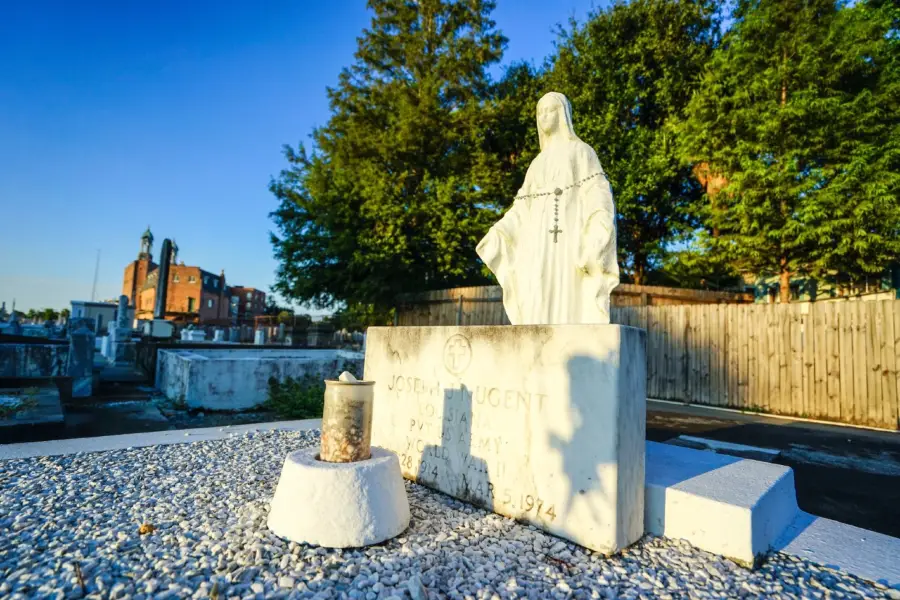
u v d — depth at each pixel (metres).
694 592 2.63
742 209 12.09
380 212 15.84
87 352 10.41
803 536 3.46
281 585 2.52
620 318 12.59
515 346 3.72
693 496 3.28
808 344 9.29
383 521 3.12
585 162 4.32
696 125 13.24
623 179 15.91
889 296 13.88
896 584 2.78
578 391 3.30
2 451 5.06
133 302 69.00
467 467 3.97
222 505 3.70
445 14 18.75
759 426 8.14
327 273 16.73
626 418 3.20
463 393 4.08
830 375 8.94
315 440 6.02
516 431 3.64
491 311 14.82
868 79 12.20
